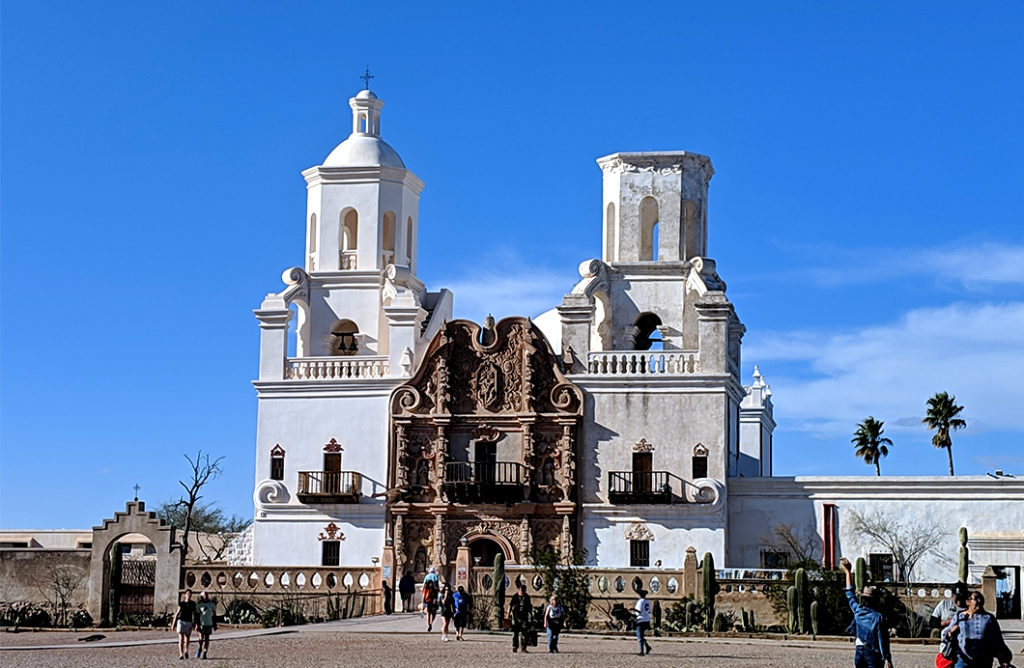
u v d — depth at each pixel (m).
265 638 51.88
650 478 67.69
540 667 40.44
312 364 72.19
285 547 70.69
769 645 49.84
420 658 43.19
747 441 81.62
